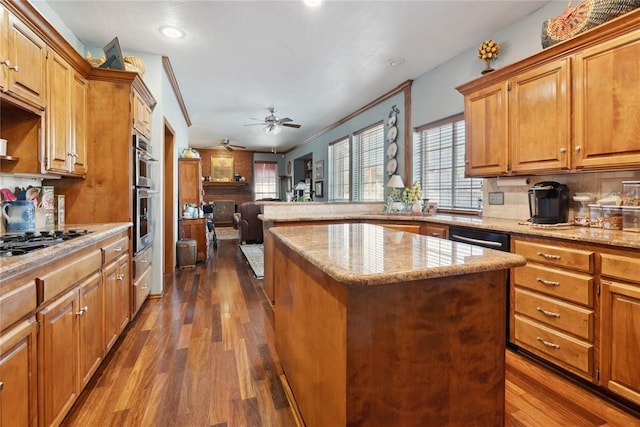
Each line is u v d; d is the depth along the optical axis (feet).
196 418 5.44
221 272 15.62
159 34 10.54
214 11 9.27
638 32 6.15
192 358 7.45
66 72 7.52
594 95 6.88
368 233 6.46
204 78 14.58
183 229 17.74
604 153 6.73
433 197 14.12
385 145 17.13
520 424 5.30
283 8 9.18
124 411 5.60
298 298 5.57
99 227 7.64
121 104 8.91
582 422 5.34
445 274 3.56
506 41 10.25
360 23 9.99
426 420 3.89
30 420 4.19
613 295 5.70
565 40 7.30
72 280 5.37
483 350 4.12
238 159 38.50
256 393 6.14
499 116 9.14
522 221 9.24
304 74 14.16
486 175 9.73
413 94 14.84
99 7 8.98
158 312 10.37
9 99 5.61
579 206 8.18
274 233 6.55
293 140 31.76
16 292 3.90
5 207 6.71
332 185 25.03
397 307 3.73
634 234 6.31
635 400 5.39
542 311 6.96
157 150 12.16
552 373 6.82
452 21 9.92
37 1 8.33
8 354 3.74
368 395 3.66
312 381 4.77
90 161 8.75
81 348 5.70
